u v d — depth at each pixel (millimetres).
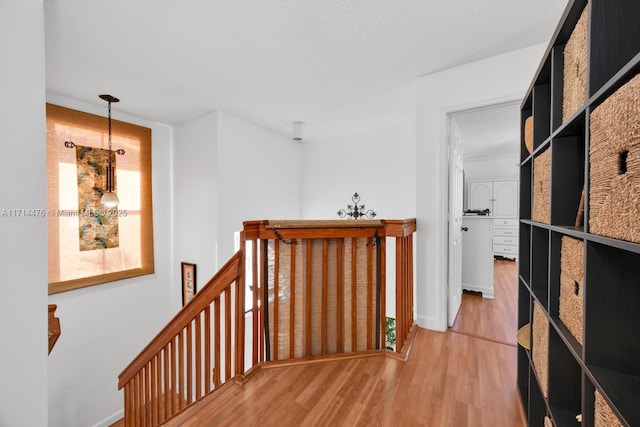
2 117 919
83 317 2920
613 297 686
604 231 641
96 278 3008
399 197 3762
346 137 4207
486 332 2246
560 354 999
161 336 1850
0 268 920
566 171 988
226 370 1610
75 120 2852
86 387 2928
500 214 5629
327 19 1661
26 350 975
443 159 2244
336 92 2717
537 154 1275
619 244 561
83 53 2008
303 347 1816
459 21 1672
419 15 1622
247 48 1958
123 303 3248
